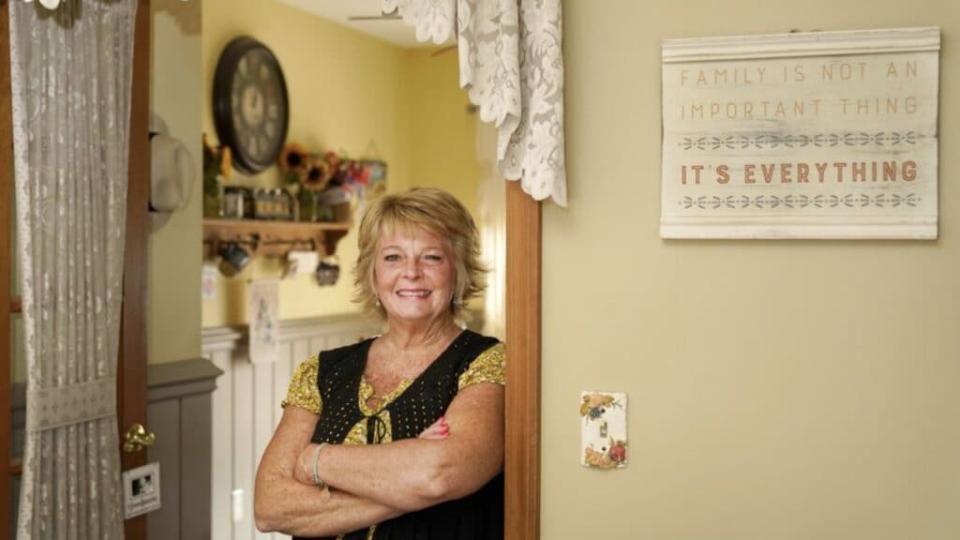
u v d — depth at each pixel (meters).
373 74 5.46
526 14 1.83
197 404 3.08
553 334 1.88
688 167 1.80
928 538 1.74
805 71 1.75
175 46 2.99
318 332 4.91
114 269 2.46
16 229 2.38
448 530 1.93
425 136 5.78
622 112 1.84
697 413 1.83
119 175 2.47
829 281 1.77
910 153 1.71
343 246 5.16
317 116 4.99
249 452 4.49
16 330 2.49
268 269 4.63
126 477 2.57
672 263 1.83
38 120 2.27
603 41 1.85
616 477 1.86
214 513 4.29
